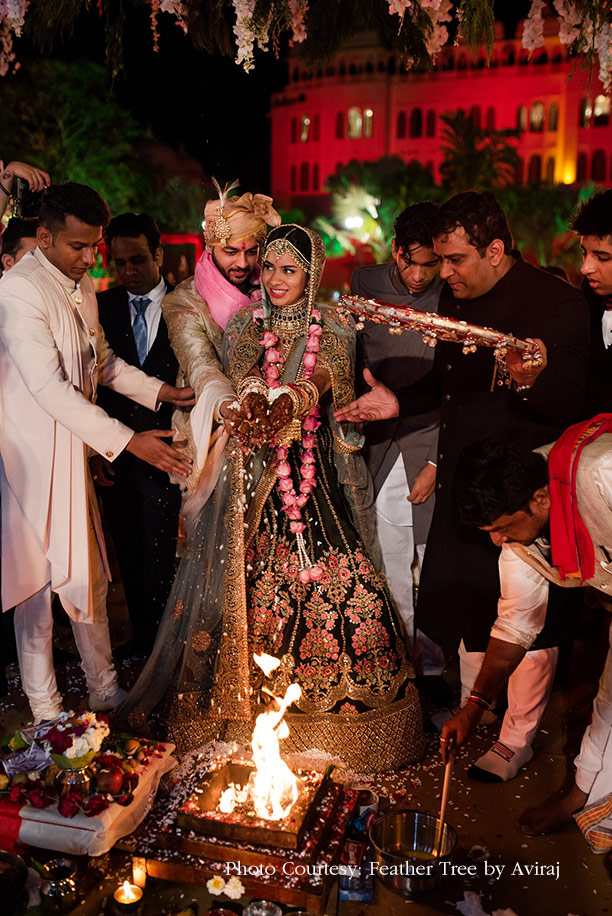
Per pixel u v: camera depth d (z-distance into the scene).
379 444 3.39
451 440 2.99
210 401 2.92
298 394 2.68
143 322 3.73
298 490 2.94
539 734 3.21
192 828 2.38
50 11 3.19
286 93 44.28
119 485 3.69
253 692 2.97
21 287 2.85
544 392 2.72
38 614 3.05
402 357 3.37
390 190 32.00
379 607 2.92
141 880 2.36
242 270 3.15
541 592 2.59
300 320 2.90
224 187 3.14
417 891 2.34
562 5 2.84
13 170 3.48
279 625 2.91
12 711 3.37
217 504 2.97
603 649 3.88
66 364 2.96
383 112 42.41
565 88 39.19
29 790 2.55
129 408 3.75
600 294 3.08
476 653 3.08
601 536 2.18
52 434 2.92
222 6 3.30
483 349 2.89
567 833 2.65
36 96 19.19
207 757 2.94
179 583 3.14
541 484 2.14
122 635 4.09
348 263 34.28
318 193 44.03
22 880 2.27
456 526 3.00
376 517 3.36
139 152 20.25
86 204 2.85
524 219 28.47
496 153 30.23
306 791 2.48
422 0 2.91
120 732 2.97
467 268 2.79
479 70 40.56
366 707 2.88
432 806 2.78
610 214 2.86
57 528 2.94
